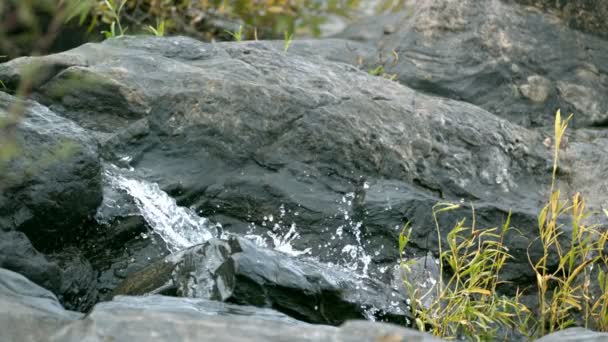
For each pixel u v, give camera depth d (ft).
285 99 28.81
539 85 36.86
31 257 22.76
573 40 38.58
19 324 17.90
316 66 31.37
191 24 49.01
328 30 42.27
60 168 23.72
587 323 26.48
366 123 29.04
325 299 22.88
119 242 25.41
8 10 16.75
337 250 26.99
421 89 36.78
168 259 23.24
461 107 31.40
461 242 27.63
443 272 27.07
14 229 22.84
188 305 19.51
